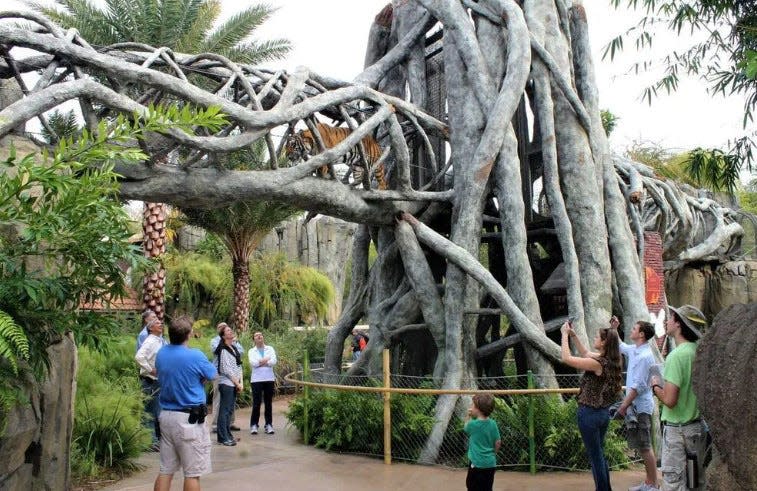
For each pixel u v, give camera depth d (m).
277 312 21.73
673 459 4.88
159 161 8.32
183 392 5.18
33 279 4.16
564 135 9.91
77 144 4.46
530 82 10.59
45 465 5.10
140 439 7.81
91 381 8.55
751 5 4.40
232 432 10.17
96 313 4.59
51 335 4.62
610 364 5.57
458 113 10.14
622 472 7.71
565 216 9.31
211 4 15.09
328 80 9.37
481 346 10.26
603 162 10.07
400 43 11.51
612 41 5.14
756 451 3.15
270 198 8.36
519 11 9.90
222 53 15.16
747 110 4.60
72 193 4.06
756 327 3.32
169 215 20.52
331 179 9.07
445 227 11.30
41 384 4.93
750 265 17.03
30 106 6.17
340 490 6.78
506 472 7.68
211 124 4.64
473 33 10.20
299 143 9.41
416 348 11.27
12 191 3.92
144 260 4.57
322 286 22.77
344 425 8.73
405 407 8.45
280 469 7.67
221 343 9.23
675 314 5.01
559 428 7.77
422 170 11.41
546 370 8.80
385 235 11.13
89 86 6.58
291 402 10.04
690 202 15.91
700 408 3.53
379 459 8.32
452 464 8.05
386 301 10.60
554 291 9.96
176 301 20.78
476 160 9.42
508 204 9.39
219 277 21.16
